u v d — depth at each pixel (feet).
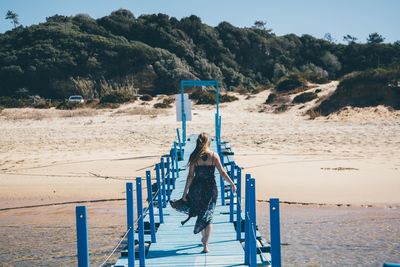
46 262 29.30
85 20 287.89
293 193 48.08
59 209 45.06
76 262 29.14
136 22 289.12
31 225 39.27
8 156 81.87
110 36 275.18
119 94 164.25
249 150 80.07
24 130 122.01
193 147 70.33
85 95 232.53
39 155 81.97
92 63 245.65
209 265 22.80
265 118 131.13
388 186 50.08
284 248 30.91
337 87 135.54
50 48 251.60
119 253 30.53
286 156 72.18
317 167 61.67
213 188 24.67
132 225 21.45
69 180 58.39
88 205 46.24
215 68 267.39
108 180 57.72
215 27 310.65
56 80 241.35
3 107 168.86
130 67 247.09
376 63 274.98
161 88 243.40
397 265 12.68
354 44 295.28
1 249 32.32
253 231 21.09
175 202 24.95
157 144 92.17
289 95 148.77
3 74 242.78
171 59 255.50
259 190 49.73
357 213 40.45
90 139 101.40
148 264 23.12
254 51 296.30
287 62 293.43
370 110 120.67
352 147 79.87
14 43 263.90
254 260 20.98
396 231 34.47
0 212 44.47
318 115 125.90
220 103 156.25
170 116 138.62
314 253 29.76
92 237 34.76
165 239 27.81
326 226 36.37
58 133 113.50
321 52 298.56
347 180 53.36
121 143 94.38
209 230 24.73
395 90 124.36
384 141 84.64
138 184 24.26
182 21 301.63
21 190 53.57
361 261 28.07
